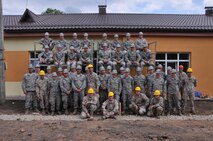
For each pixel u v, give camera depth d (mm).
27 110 13352
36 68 13633
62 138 9172
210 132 10016
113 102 12648
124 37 17047
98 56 14859
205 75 17484
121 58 14547
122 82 13469
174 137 9367
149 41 17188
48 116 12836
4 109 13945
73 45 14906
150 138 9219
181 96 13602
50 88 13273
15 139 9109
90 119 12023
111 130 10047
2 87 14773
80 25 16875
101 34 16969
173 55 17703
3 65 14859
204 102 15438
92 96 12625
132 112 13430
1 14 14820
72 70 13367
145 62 14672
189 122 11547
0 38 14805
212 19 19812
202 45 17469
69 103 13672
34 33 17188
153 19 19359
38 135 9469
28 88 13375
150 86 13398
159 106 12656
